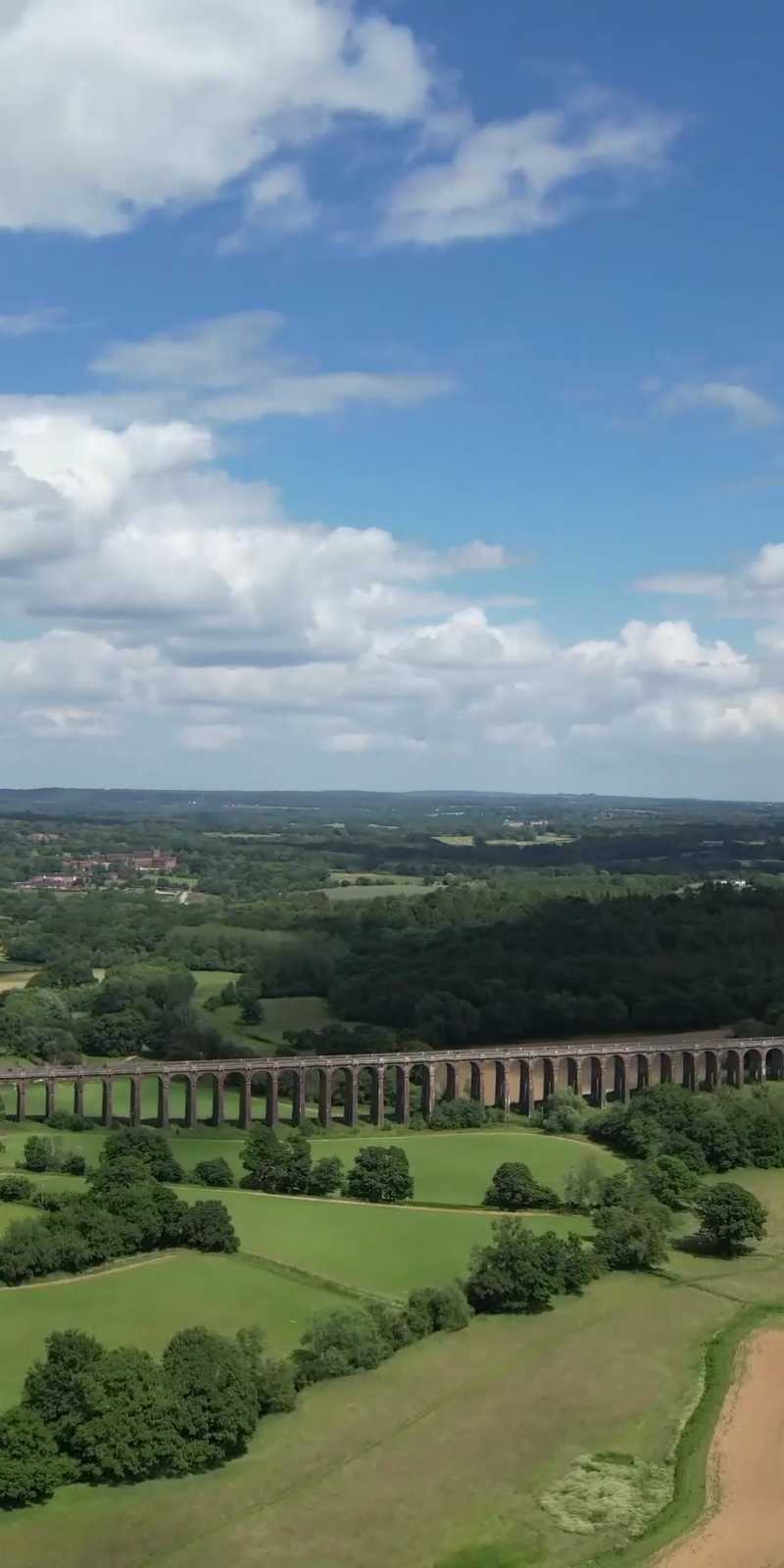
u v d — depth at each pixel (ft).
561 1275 598.75
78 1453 433.48
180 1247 614.34
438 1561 396.98
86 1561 388.78
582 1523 419.54
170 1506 417.28
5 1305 535.60
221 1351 463.83
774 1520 424.46
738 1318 581.94
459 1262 618.44
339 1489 432.25
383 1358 524.11
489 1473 447.42
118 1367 446.19
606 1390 511.40
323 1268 600.39
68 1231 589.32
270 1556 395.14
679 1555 403.13
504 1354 537.24
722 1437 476.13
